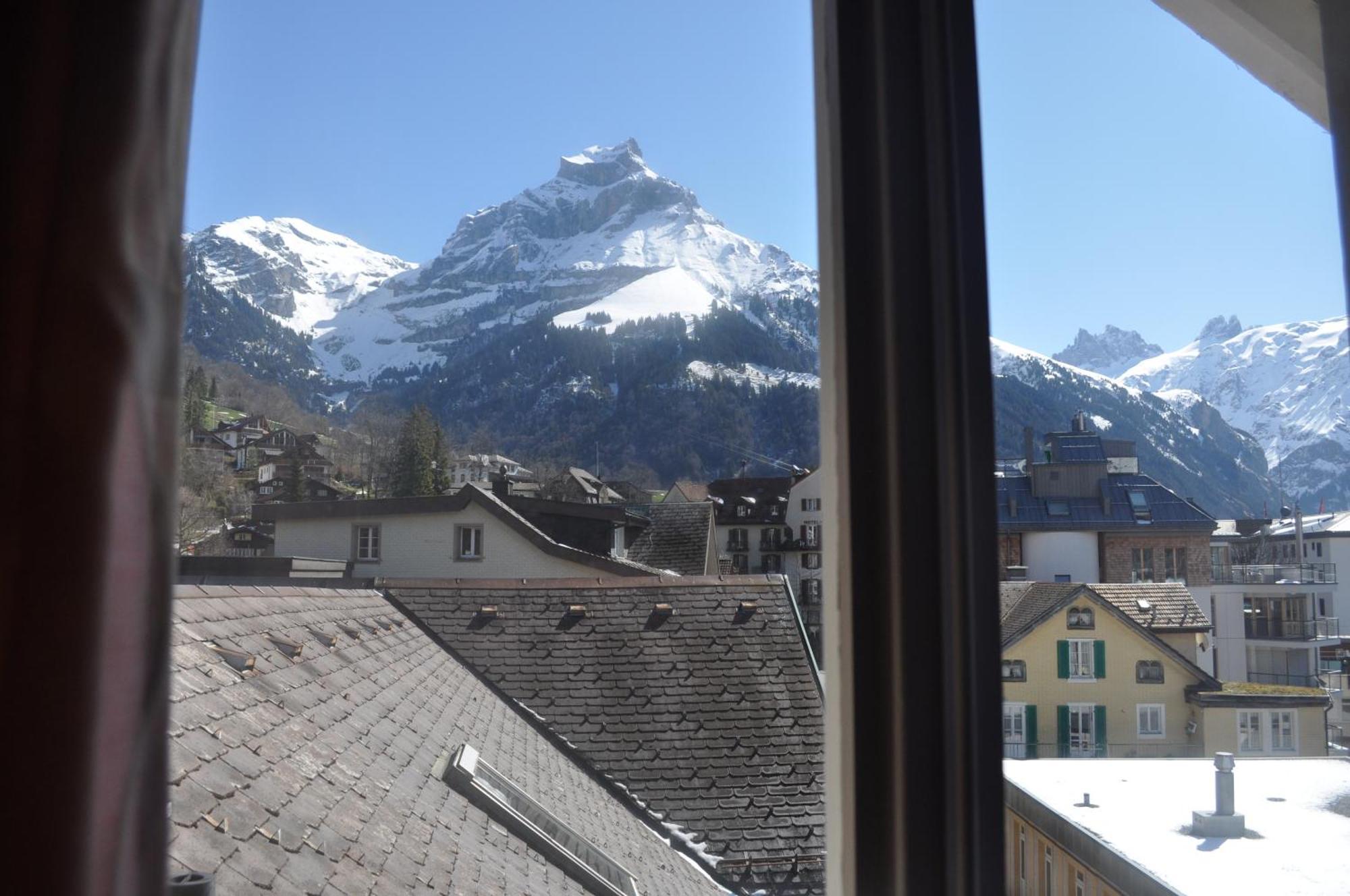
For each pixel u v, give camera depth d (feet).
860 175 2.73
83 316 2.07
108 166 2.13
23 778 1.95
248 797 8.52
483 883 10.82
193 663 11.14
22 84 2.11
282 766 10.02
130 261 2.16
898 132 2.72
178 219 2.33
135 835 2.10
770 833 19.89
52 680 1.98
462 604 26.40
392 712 15.79
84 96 2.13
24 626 1.98
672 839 19.45
